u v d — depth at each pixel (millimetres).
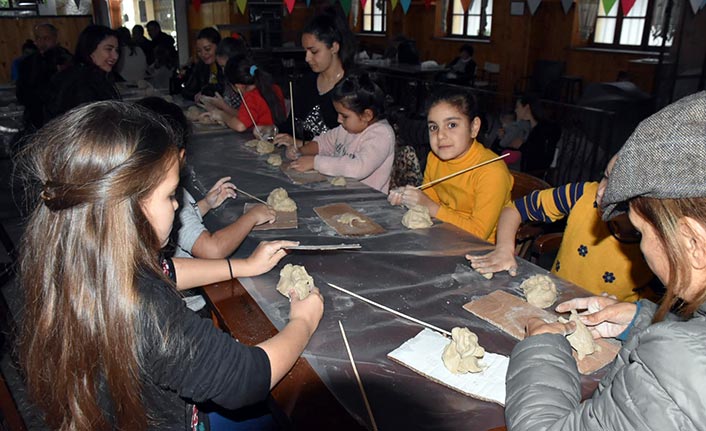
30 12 8945
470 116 2016
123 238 855
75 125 856
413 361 1039
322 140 2865
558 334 948
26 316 926
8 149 3828
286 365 1006
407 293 1324
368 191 2193
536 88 8539
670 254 698
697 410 623
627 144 733
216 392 916
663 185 677
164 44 6832
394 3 3477
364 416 900
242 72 3354
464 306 1257
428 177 2320
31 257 897
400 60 8969
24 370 965
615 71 7773
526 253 2271
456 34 10102
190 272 1358
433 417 900
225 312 1245
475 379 991
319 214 1876
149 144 874
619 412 695
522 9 8422
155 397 989
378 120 2545
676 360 648
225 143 3043
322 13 2975
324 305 1261
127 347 870
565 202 1783
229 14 9273
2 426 1351
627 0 2359
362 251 1572
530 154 4238
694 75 6125
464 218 1938
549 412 803
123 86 5879
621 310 1143
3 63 7918
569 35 8250
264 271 1425
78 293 852
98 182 825
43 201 873
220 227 1824
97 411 928
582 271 1787
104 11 10117
